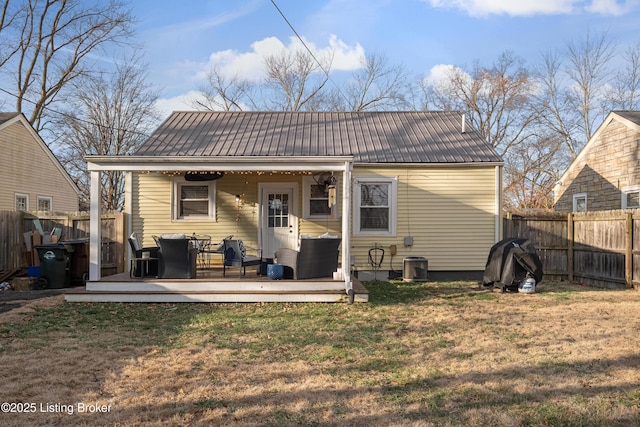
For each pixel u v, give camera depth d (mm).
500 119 29750
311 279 8891
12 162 17109
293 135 13258
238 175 12164
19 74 23906
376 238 12047
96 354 5367
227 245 9336
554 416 3689
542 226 12102
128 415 3715
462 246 12039
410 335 6277
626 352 5363
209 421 3613
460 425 3545
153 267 9477
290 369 4852
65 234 12617
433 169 12016
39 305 8375
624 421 3605
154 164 8805
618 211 10500
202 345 5770
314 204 12242
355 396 4117
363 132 13578
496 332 6422
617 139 15133
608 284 10750
